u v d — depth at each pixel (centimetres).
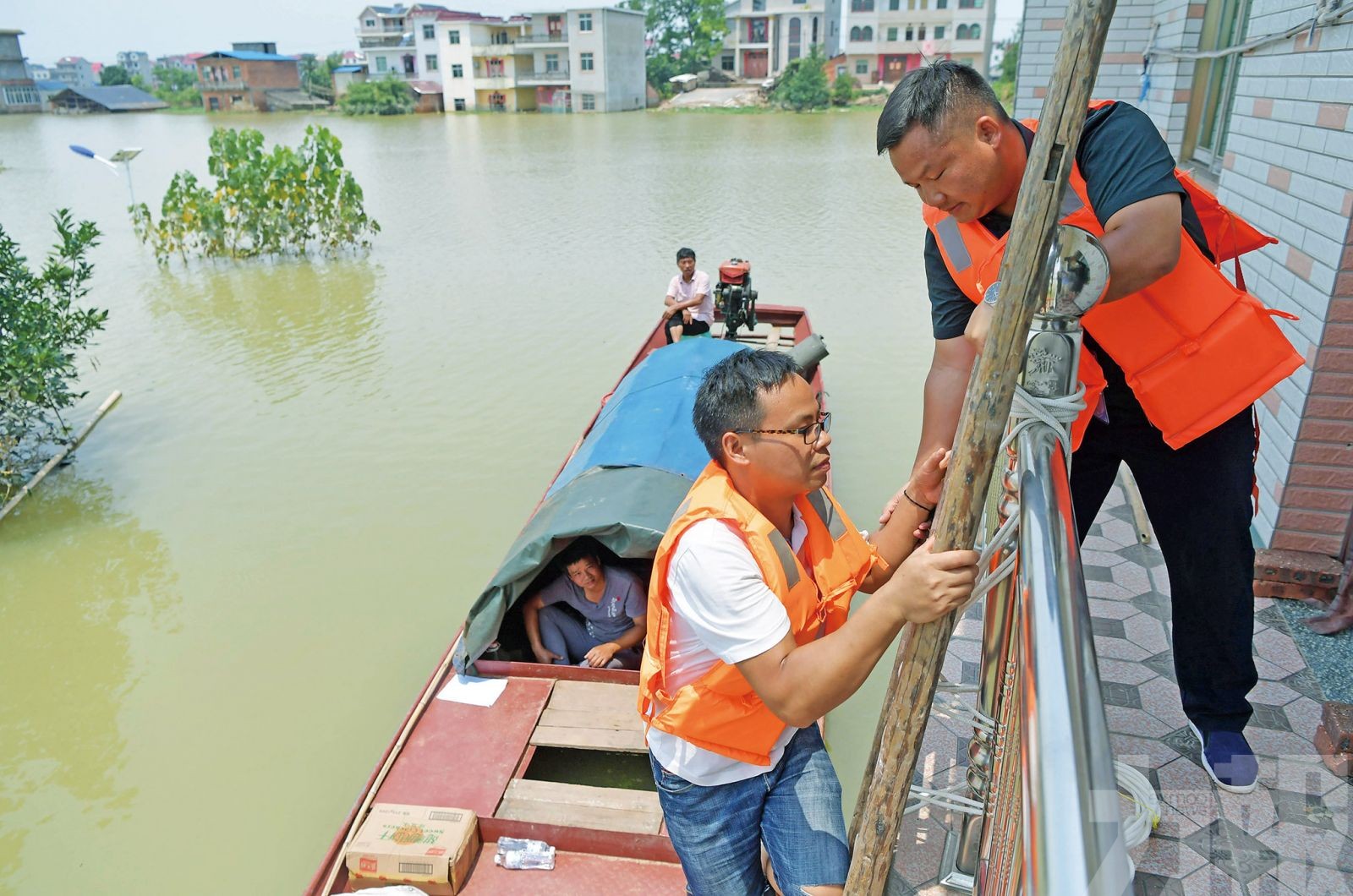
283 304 1310
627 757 435
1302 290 388
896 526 209
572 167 2680
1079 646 106
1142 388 220
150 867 426
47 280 817
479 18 6116
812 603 189
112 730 508
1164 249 184
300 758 486
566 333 1130
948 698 310
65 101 6512
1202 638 252
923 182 196
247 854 432
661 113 5325
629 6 6694
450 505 730
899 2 4859
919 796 213
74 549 689
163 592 632
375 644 570
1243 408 217
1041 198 121
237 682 541
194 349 1124
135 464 820
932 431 238
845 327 1097
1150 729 293
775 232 1659
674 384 553
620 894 326
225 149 1573
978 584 169
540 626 457
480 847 349
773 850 201
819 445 186
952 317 234
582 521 412
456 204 2061
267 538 693
